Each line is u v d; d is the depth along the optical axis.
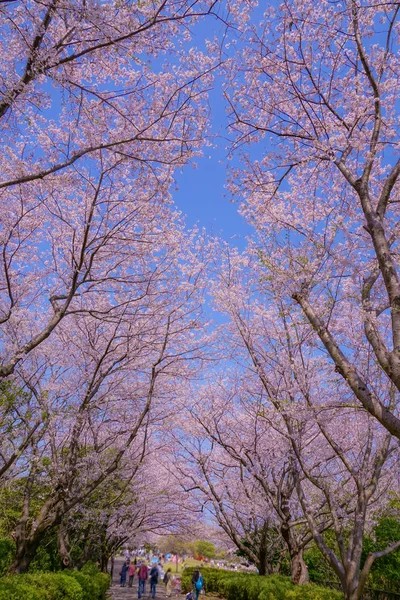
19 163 7.92
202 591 22.70
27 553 9.06
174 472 16.84
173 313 10.67
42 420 9.12
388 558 12.17
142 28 5.71
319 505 10.66
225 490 14.34
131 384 11.47
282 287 7.99
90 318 10.42
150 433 13.80
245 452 12.01
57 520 9.13
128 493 13.40
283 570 16.78
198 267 10.63
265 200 8.57
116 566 36.66
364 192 5.53
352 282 7.91
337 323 8.09
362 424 9.40
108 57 7.12
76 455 9.64
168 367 11.35
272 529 14.20
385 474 8.41
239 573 18.80
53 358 10.36
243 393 12.59
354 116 7.38
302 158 8.00
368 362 7.61
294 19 7.05
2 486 9.68
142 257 9.64
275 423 9.34
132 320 9.99
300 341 8.19
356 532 6.50
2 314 9.30
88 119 7.76
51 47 5.92
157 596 21.17
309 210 8.57
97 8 5.46
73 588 8.88
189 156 7.39
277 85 7.58
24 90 5.76
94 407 10.09
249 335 10.51
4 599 6.87
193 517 18.05
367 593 12.91
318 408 6.62
